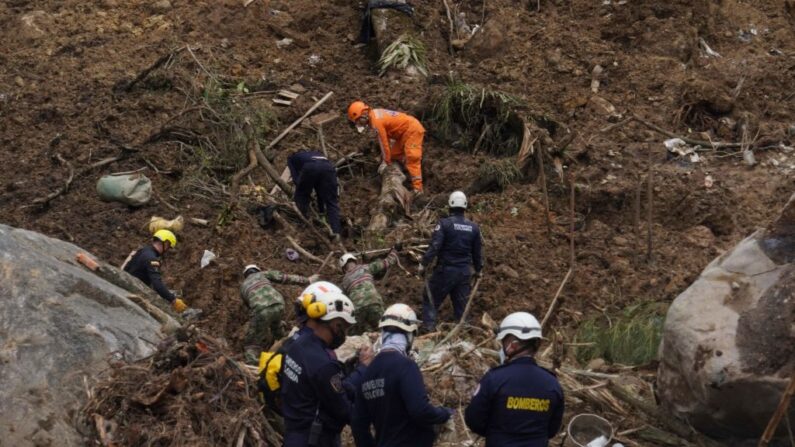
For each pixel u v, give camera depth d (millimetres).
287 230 15352
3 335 9422
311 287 8617
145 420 8789
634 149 17297
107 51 20062
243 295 11891
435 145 17859
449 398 10508
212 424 8797
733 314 9891
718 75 19469
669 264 14570
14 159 17172
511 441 7988
